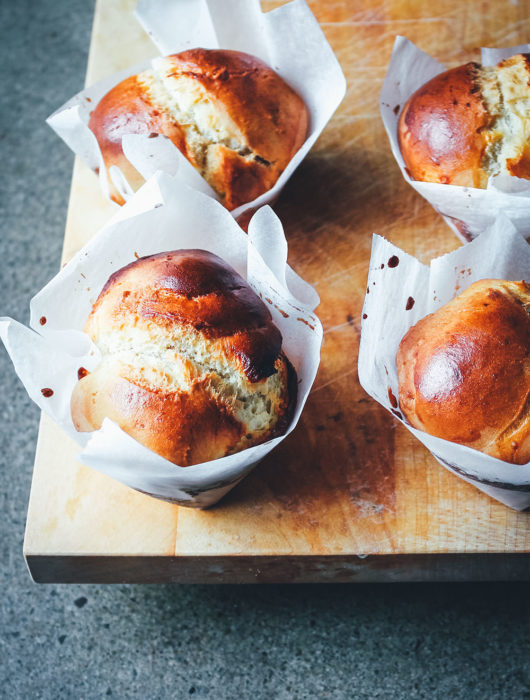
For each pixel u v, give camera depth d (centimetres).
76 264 40
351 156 48
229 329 37
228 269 40
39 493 41
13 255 59
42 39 67
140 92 44
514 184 41
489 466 36
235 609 46
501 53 47
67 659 47
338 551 39
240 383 37
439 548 39
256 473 41
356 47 51
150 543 40
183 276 38
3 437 54
